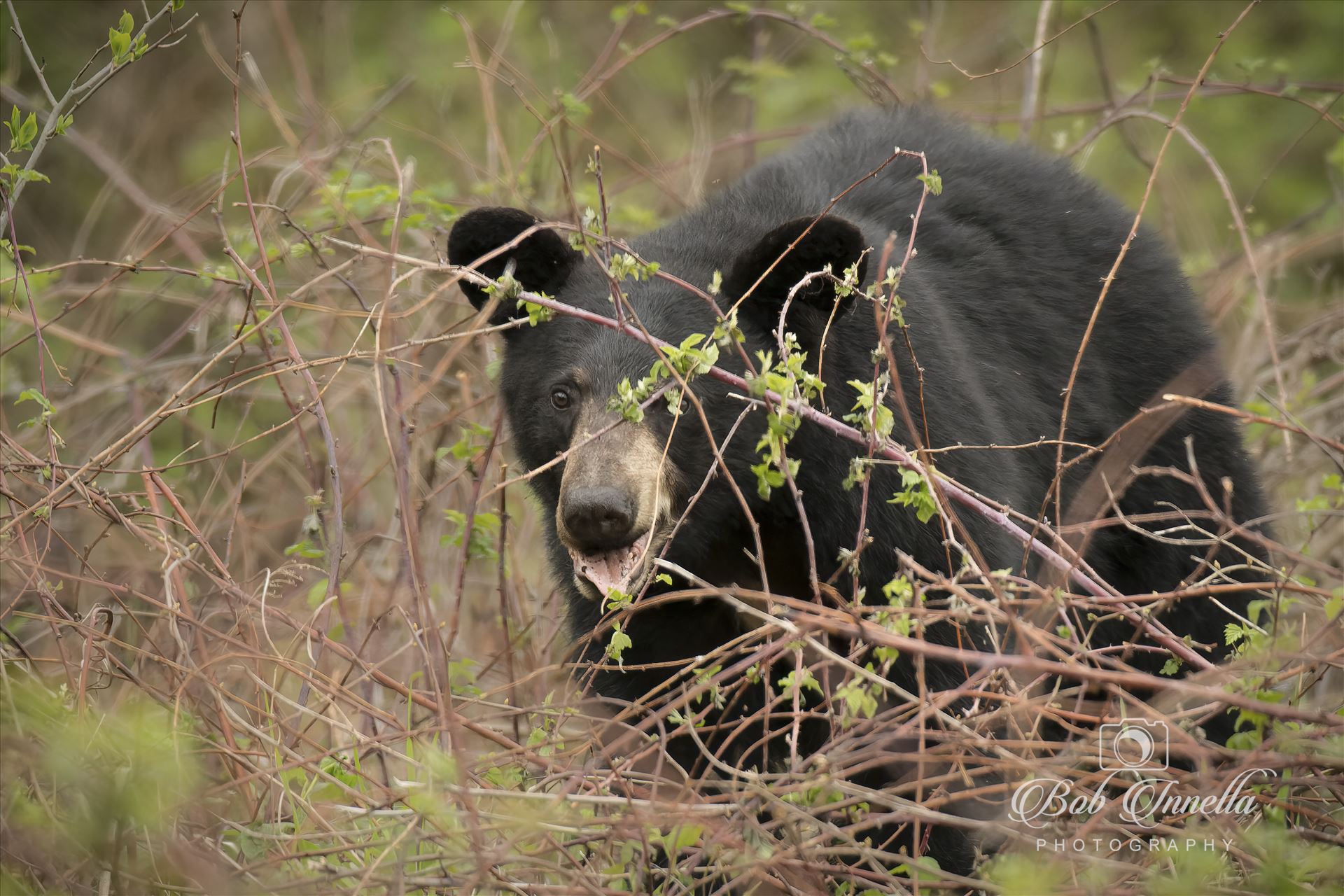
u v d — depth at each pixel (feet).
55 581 33.58
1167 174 54.24
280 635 32.89
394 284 24.49
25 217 57.82
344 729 25.57
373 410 39.88
